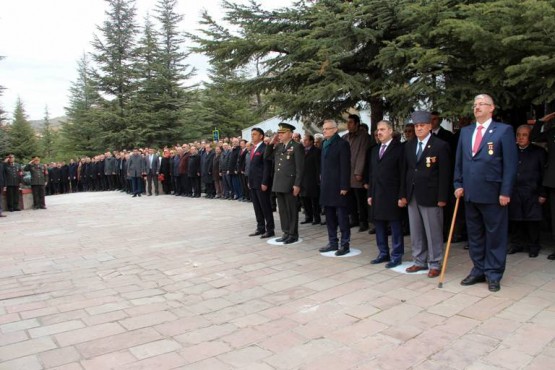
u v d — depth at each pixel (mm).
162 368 2967
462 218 6305
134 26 32188
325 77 5977
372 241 6867
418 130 4879
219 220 9695
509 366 2830
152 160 16828
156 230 8688
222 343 3338
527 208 5418
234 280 5016
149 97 29906
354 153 7285
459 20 4844
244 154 12836
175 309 4129
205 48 6664
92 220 10547
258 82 7203
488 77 5125
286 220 7031
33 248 7320
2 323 3875
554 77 4566
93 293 4715
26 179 14445
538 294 4133
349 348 3176
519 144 5566
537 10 4059
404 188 5133
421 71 5336
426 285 4559
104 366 3016
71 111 37594
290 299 4281
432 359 2965
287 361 3010
